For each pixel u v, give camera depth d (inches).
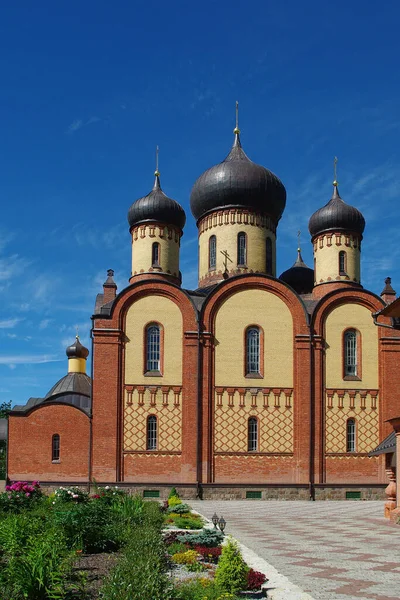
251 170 2095.2
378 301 1888.5
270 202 2112.5
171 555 726.5
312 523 1155.3
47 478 1752.0
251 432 1801.2
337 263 2028.8
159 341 1815.9
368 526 1102.4
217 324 1841.8
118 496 1130.0
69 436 1772.9
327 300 1882.4
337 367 1851.6
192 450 1761.8
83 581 552.7
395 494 1220.5
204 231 2144.4
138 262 2030.0
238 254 2066.9
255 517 1267.2
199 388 1795.0
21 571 507.5
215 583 565.3
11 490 1058.7
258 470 1777.8
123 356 1795.0
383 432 1829.5
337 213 2044.8
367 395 1844.2
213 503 1624.0
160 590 461.4
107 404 1763.0
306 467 1782.7
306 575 658.8
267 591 572.4
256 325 1851.6
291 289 1871.3
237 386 1813.5
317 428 1808.6
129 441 1758.1
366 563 728.3
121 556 685.9
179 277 2069.4
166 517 1080.2
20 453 1764.3
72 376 2284.7
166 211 2036.2
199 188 2144.4
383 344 1871.3
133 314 1818.4
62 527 748.0
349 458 1807.3
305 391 1822.1
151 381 1788.9
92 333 1803.6
